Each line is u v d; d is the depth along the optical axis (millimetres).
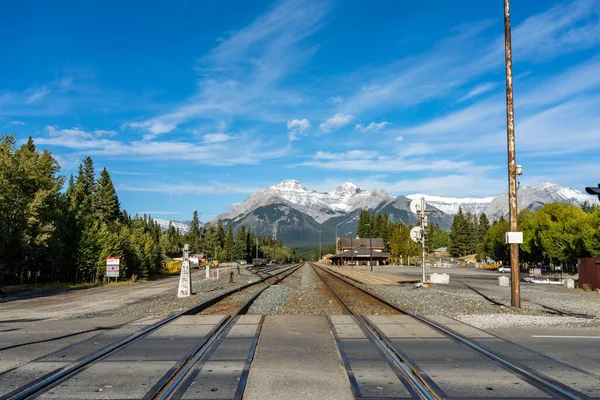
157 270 72312
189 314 15367
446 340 10414
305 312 16422
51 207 47156
